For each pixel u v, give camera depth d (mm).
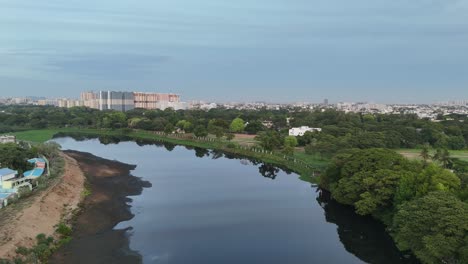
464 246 46125
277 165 133625
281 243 62781
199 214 76438
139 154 152625
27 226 59406
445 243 47281
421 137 165250
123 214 74688
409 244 53875
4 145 114250
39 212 66125
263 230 68438
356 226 71250
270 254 58469
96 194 86750
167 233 65688
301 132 197000
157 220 72062
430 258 49406
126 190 92562
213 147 173625
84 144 182250
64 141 192250
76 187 88438
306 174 114625
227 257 57000
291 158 137000
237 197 89875
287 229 69312
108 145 180500
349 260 57125
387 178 68812
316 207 82750
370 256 58688
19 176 91188
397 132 161375
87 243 60000
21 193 73500
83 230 65062
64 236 61688
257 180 109000
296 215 77250
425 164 85438
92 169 113688
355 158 80000
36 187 80562
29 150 118062
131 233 65125
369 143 136250
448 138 159000
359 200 72000
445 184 62656
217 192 94188
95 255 55938
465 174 73750
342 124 199250
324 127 187375
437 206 52125
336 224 72250
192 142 188375
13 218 60844
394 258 58031
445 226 48969
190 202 84688
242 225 70750
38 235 58094
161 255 57031
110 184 97312
